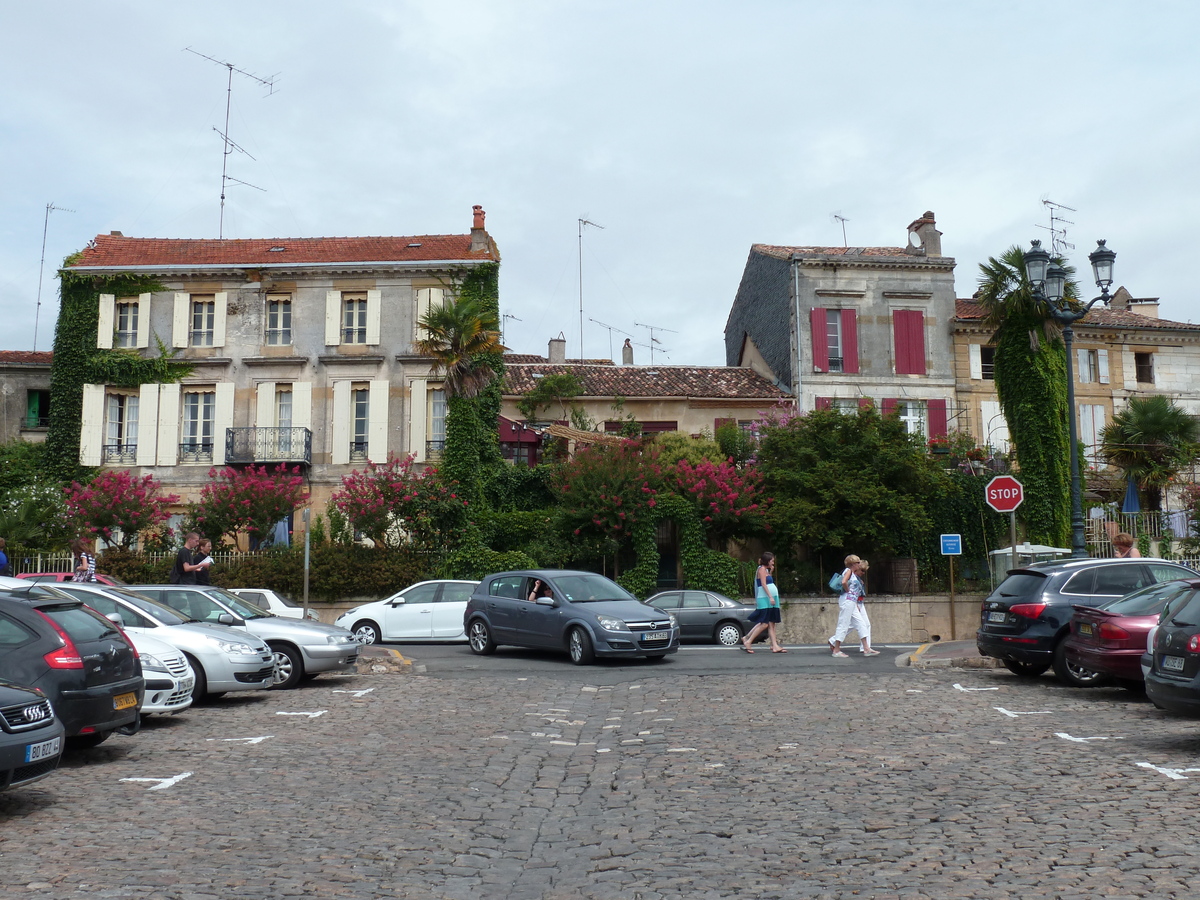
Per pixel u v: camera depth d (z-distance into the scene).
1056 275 20.23
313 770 8.95
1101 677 13.77
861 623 19.19
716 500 29.52
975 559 32.03
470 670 17.23
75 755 9.66
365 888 5.71
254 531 29.78
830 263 38.25
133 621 12.91
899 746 9.59
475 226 36.78
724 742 10.09
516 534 31.67
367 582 28.67
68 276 35.28
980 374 38.91
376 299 35.28
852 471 29.86
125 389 35.22
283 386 35.28
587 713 12.57
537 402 36.44
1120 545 17.00
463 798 7.91
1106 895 5.21
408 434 34.72
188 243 37.66
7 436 37.53
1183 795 7.32
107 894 5.54
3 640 8.64
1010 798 7.38
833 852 6.18
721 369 40.16
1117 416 36.53
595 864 6.17
